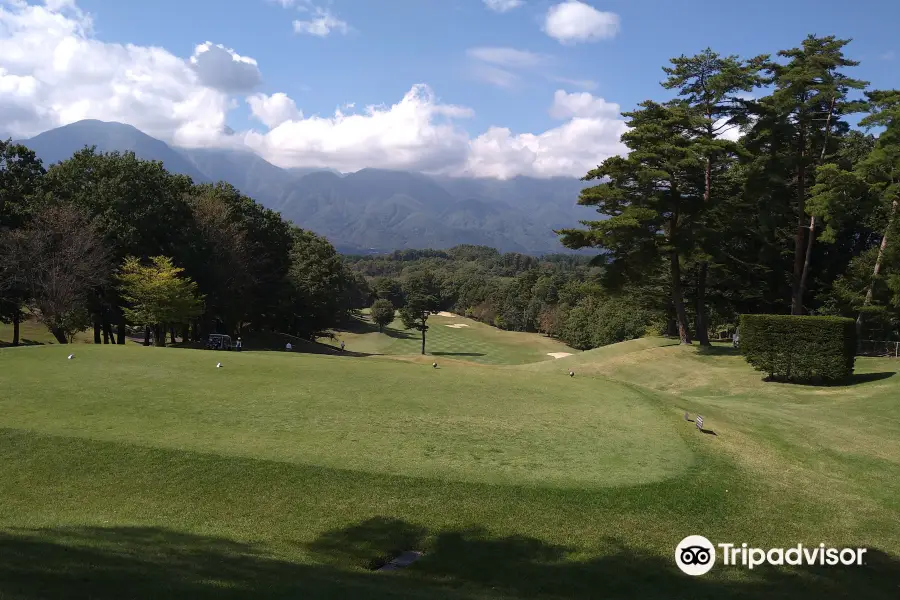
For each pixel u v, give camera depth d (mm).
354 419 15734
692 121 36875
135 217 41250
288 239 66125
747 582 9156
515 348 94062
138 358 23188
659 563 9625
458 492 11438
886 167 34531
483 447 13977
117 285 41719
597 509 11172
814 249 43656
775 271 43938
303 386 19438
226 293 50688
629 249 38625
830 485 13594
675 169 36656
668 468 13141
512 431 15406
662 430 16188
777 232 42625
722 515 11375
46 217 36844
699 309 41906
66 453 12500
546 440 14789
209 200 51188
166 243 44750
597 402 19297
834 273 43156
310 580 7801
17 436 13148
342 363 24641
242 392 18172
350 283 111812
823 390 26984
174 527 9953
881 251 35188
